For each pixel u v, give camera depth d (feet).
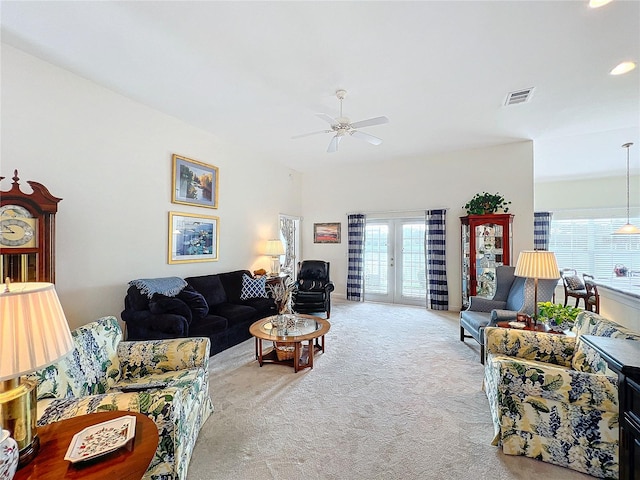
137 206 11.44
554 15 6.77
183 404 5.23
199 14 6.81
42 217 7.70
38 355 3.06
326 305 16.17
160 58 8.57
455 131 14.33
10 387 3.23
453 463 5.63
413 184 19.19
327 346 11.96
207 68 9.05
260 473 5.41
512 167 16.38
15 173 7.41
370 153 18.30
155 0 6.40
